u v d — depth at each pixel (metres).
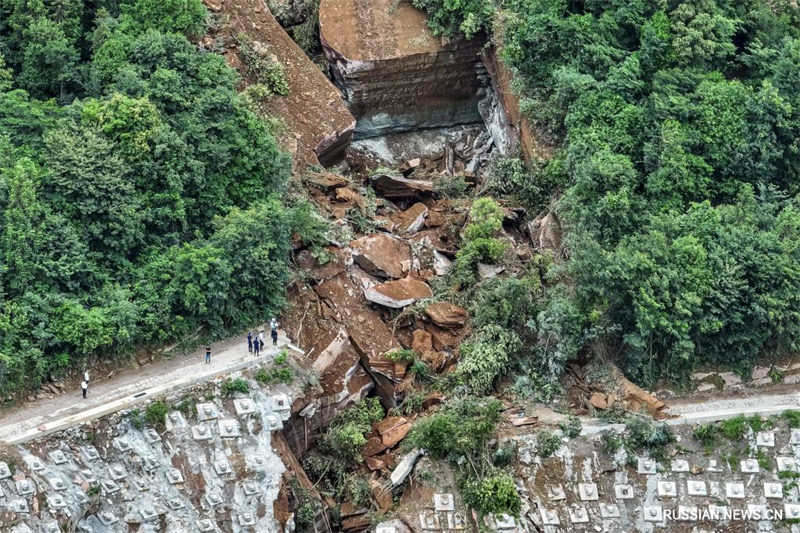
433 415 67.56
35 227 67.88
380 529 63.91
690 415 67.81
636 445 66.50
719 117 76.75
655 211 74.38
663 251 70.56
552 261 74.50
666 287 69.38
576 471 65.88
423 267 76.50
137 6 79.38
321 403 70.00
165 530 62.09
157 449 63.62
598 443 66.44
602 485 65.75
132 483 62.56
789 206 73.50
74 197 69.88
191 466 63.72
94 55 77.88
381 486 67.19
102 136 72.12
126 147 72.00
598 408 68.25
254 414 65.75
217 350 69.31
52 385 65.94
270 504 63.91
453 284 74.81
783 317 69.44
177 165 72.69
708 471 66.25
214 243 70.62
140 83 74.38
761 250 70.81
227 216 71.94
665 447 66.62
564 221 75.44
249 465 64.38
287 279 72.88
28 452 61.25
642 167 76.88
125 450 63.09
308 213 74.44
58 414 63.84
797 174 77.50
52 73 77.38
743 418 67.25
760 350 70.75
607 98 78.00
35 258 67.12
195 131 73.81
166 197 72.00
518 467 65.81
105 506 61.75
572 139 77.75
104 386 66.44
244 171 74.81
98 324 66.06
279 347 69.19
